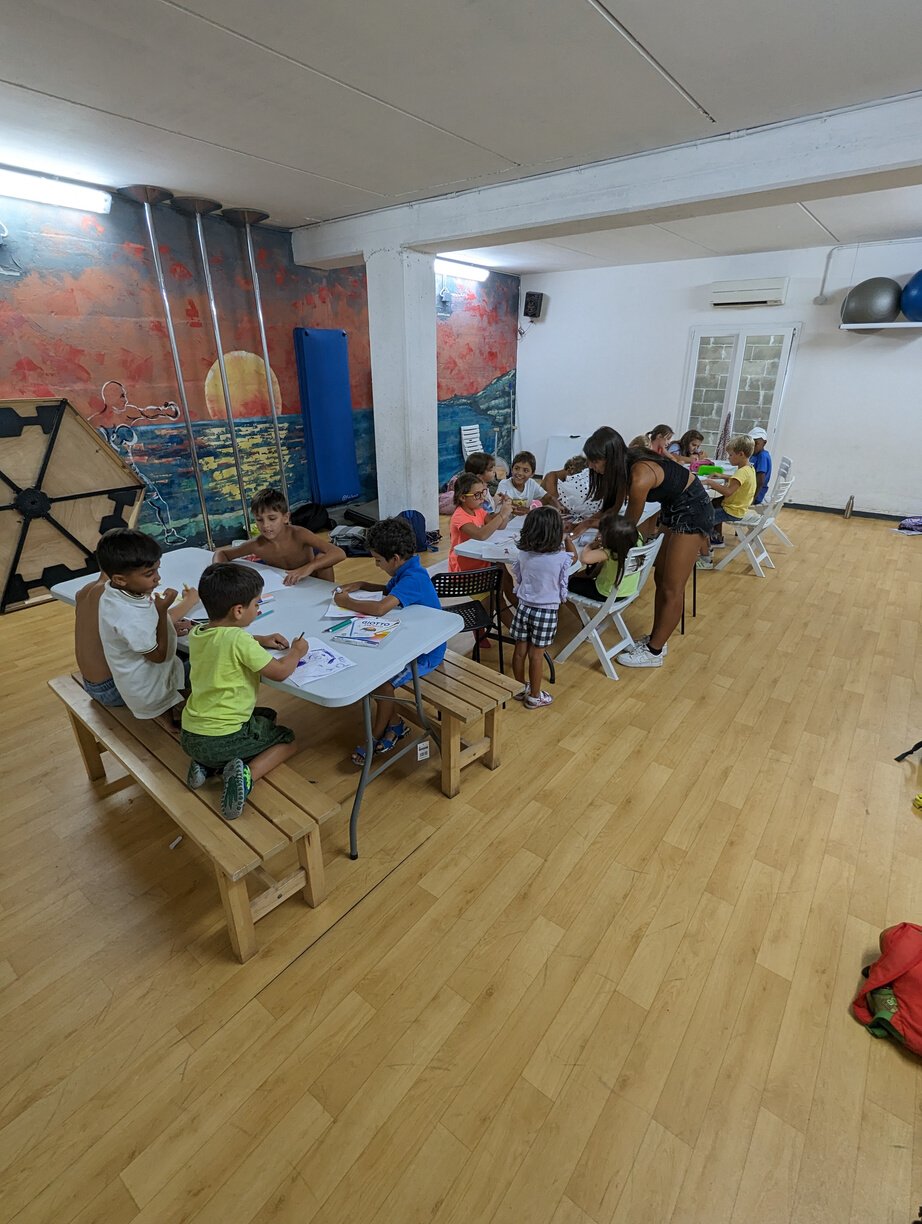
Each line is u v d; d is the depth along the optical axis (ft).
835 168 9.21
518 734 8.73
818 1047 4.71
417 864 6.43
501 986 5.18
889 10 6.43
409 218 14.56
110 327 14.07
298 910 5.89
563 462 27.02
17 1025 4.85
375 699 6.94
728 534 19.62
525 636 8.99
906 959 4.86
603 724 8.98
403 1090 4.42
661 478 9.39
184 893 6.09
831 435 21.15
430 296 15.98
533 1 6.43
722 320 22.15
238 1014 4.94
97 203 13.07
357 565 16.24
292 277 17.88
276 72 8.03
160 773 5.79
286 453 18.99
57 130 10.00
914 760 8.18
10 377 12.71
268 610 6.91
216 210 14.48
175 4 6.52
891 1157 4.05
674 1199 3.84
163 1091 4.41
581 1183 3.92
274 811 5.35
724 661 10.93
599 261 22.59
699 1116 4.27
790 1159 4.04
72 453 13.38
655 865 6.43
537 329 26.66
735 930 5.70
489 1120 4.25
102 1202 3.82
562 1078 4.50
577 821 7.06
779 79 8.05
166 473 15.90
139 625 5.90
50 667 10.55
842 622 12.61
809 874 6.33
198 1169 3.98
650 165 10.86
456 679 7.57
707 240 18.58
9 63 7.81
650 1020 4.91
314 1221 3.74
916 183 9.51
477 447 26.48
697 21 6.76
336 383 19.33
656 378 24.26
